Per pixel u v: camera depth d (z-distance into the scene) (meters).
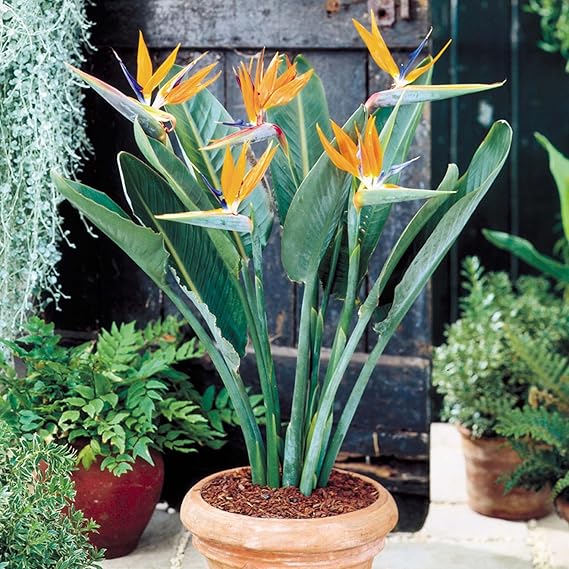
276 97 1.71
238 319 2.00
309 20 2.49
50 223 2.51
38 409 2.26
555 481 2.54
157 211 1.89
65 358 2.38
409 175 2.48
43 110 2.36
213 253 1.96
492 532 2.64
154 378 2.46
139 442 2.23
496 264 3.72
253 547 1.78
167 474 2.73
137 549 2.45
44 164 2.39
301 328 1.88
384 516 1.86
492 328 2.86
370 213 1.91
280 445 2.02
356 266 1.85
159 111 1.78
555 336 2.96
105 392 2.30
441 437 3.52
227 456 2.69
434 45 3.65
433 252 1.76
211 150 2.04
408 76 1.75
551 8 3.42
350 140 1.65
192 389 2.57
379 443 2.56
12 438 1.93
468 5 3.62
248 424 1.97
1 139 2.45
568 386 2.68
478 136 3.67
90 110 2.67
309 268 1.82
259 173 1.71
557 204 3.67
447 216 1.70
